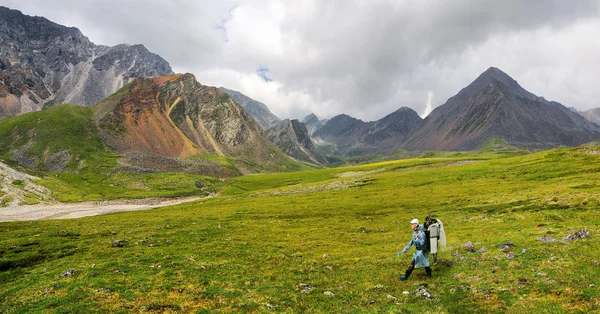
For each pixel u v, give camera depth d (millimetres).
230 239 38438
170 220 56906
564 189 48438
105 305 16703
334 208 63406
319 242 35719
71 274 23328
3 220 89250
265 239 38469
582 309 13180
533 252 21469
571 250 20578
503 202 47375
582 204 37156
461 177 91500
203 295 18594
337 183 122438
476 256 23031
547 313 13383
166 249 32531
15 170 146750
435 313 15078
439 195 65250
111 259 28172
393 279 21125
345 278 22312
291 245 34562
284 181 196375
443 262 22812
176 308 16562
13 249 33469
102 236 41250
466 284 18219
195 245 34781
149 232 43625
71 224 56562
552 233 26422
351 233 40250
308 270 24875
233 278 22312
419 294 17578
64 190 149250
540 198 44875
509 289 16484
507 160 118000
